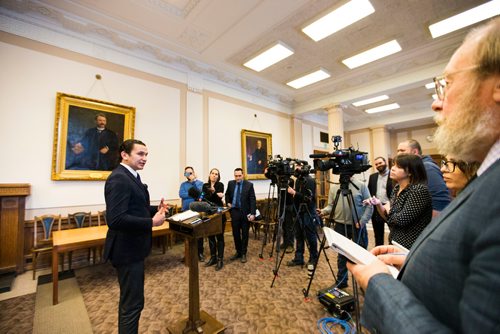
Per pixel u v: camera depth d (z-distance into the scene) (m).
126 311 1.43
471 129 0.48
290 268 3.09
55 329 1.90
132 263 1.45
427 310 0.45
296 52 4.52
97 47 3.79
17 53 3.15
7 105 3.04
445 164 1.30
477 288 0.35
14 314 2.10
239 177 3.61
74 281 2.80
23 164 3.10
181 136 4.68
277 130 6.75
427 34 3.99
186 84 4.88
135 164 1.63
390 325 0.47
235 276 2.85
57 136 3.31
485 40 0.47
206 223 1.72
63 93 3.39
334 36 4.04
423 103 7.41
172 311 2.13
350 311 1.99
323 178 7.59
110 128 3.79
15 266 2.91
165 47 4.30
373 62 4.86
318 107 6.61
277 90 6.23
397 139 9.55
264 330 1.83
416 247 0.56
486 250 0.36
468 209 0.43
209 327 1.78
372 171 8.90
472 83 0.48
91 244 2.51
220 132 5.39
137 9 3.40
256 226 4.81
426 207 1.52
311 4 3.35
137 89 4.18
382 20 3.66
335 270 2.99
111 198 1.41
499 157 0.46
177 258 3.58
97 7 3.34
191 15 3.54
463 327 0.37
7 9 3.12
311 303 2.21
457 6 3.39
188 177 4.04
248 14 3.54
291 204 3.33
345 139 9.67
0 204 2.85
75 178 3.41
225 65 5.00
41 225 3.17
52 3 3.20
